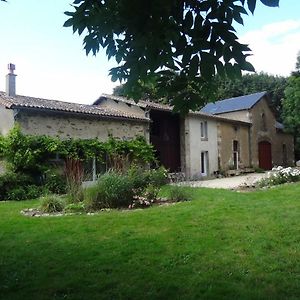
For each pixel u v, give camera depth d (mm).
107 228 6445
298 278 4035
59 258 4934
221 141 23516
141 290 3842
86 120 15391
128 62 2922
